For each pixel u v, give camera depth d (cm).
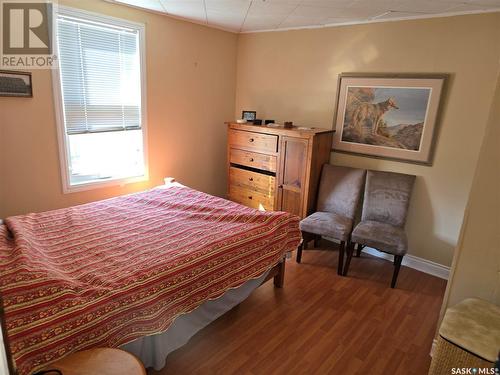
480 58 262
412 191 307
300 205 343
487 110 265
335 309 250
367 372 193
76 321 139
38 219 232
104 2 288
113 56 309
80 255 186
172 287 173
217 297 198
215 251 199
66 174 294
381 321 238
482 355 151
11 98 253
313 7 278
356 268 314
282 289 274
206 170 429
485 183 177
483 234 183
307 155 327
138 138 349
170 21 343
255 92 420
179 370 188
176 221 244
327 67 350
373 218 317
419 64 292
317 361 199
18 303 135
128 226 231
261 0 265
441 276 305
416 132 302
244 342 212
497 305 185
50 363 130
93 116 307
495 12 251
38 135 272
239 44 422
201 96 397
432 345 207
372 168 336
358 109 334
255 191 383
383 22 305
